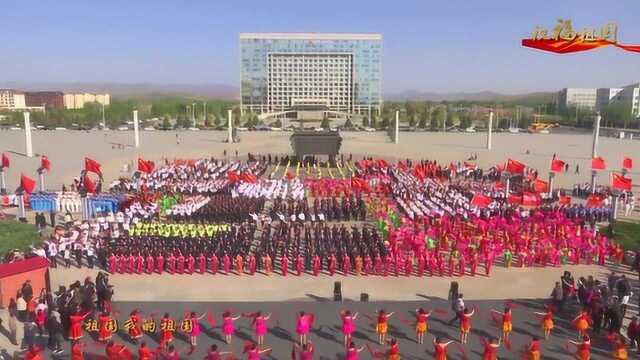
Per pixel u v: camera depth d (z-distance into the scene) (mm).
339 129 176375
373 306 30641
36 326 26703
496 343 25234
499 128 185250
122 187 62719
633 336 25312
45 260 30672
